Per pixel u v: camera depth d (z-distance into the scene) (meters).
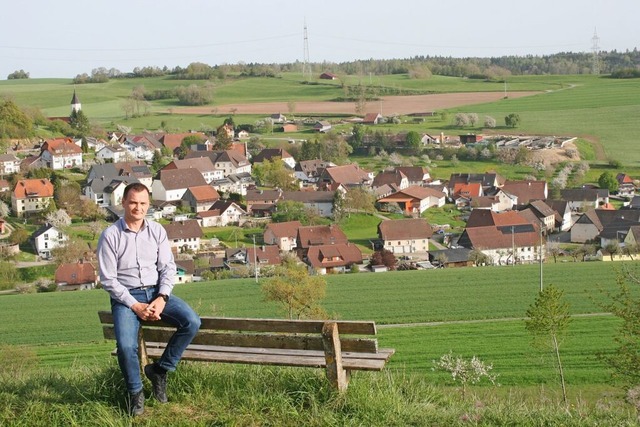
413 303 60.88
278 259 93.44
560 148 177.75
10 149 158.12
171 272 11.50
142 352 11.84
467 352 43.47
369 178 150.88
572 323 50.09
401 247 103.06
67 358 43.06
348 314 58.16
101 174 135.12
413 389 12.25
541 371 38.09
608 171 158.88
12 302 64.00
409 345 46.09
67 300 64.31
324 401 11.15
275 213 120.12
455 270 74.06
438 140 191.25
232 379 11.81
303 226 104.44
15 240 98.25
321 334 11.23
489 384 35.53
